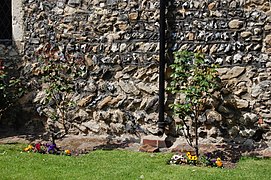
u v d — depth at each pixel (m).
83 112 6.69
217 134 6.14
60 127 6.80
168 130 6.30
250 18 5.97
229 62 6.06
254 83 6.00
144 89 6.39
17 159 5.26
